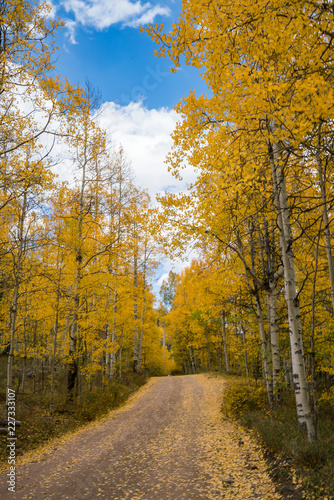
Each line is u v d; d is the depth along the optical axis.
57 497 4.19
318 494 3.19
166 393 14.48
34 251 9.18
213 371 22.23
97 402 10.89
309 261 6.43
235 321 10.41
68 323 12.19
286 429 5.26
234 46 3.68
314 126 3.76
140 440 7.04
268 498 3.58
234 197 5.54
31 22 5.68
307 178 5.44
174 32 3.57
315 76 3.05
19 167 6.35
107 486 4.52
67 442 7.28
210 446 6.12
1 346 11.73
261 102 3.21
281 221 4.98
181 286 24.66
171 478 4.66
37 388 12.51
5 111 6.09
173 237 6.10
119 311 13.76
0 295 10.94
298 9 2.98
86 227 11.12
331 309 7.04
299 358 4.58
